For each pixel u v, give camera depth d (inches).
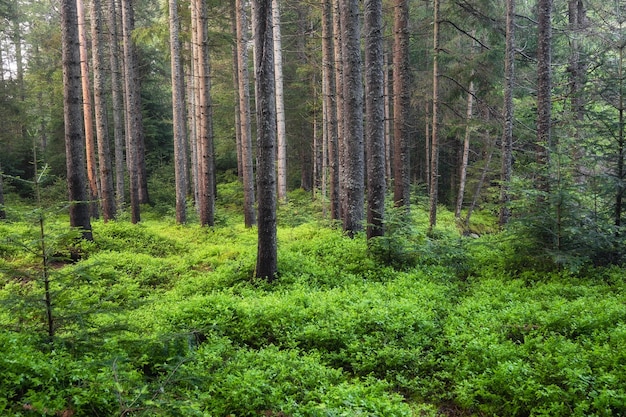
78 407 185.8
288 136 1435.8
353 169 593.6
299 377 256.1
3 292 371.2
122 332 279.0
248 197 834.2
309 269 470.6
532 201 446.3
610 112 465.4
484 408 247.3
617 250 429.1
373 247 504.4
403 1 663.8
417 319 329.7
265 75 429.4
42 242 231.9
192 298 381.1
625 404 217.5
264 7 418.3
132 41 1033.5
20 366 194.4
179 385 237.1
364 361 288.7
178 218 864.9
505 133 701.3
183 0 901.8
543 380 249.1
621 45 453.7
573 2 792.9
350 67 569.3
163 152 1453.0
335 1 805.2
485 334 303.4
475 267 487.8
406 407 229.9
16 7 1440.7
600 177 428.5
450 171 1475.1
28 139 1219.2
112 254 557.9
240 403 228.1
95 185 930.1
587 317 301.0
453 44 968.9
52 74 1146.7
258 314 341.7
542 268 442.9
